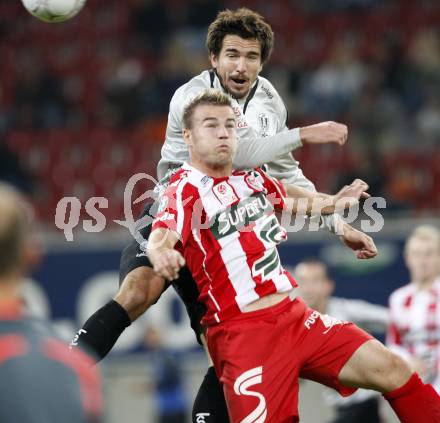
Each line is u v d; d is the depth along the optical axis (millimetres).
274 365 15352
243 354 15352
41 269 35938
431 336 28094
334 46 58312
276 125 17547
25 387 9320
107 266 36219
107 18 60594
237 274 15531
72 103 54750
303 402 35469
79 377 9562
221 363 15711
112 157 51031
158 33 59156
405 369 15602
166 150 17469
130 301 16516
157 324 35719
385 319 28750
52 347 9656
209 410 17125
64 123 53688
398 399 15617
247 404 15273
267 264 15656
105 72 57719
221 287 15578
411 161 48500
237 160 15977
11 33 60781
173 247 15031
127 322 16531
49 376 9422
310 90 53906
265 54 17156
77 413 9328
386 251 36344
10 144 51781
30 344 9570
